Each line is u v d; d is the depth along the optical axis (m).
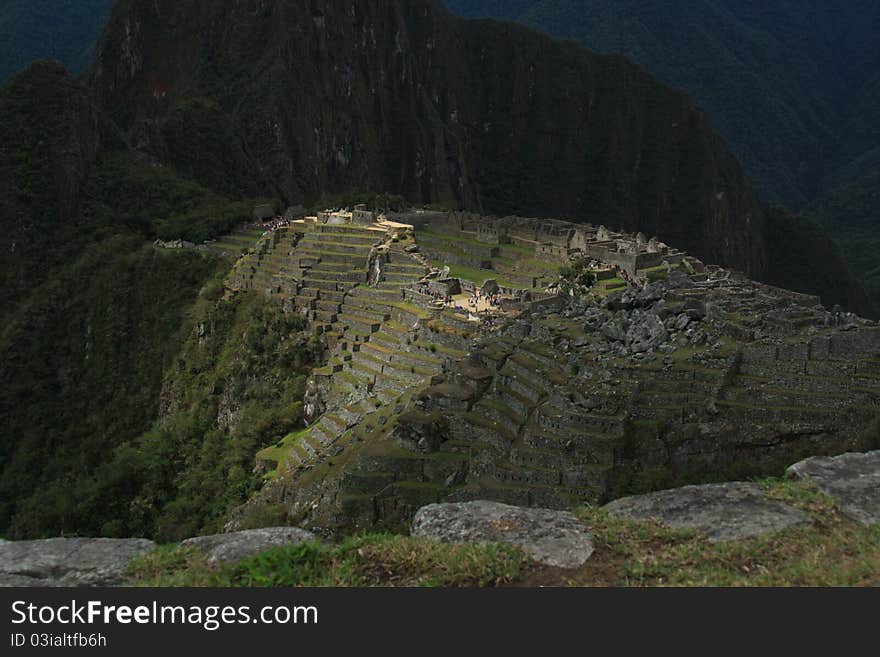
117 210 155.00
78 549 13.87
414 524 14.41
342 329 67.44
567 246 95.25
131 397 98.56
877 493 14.39
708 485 15.06
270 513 44.69
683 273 79.38
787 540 13.10
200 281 105.69
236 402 71.69
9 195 150.25
